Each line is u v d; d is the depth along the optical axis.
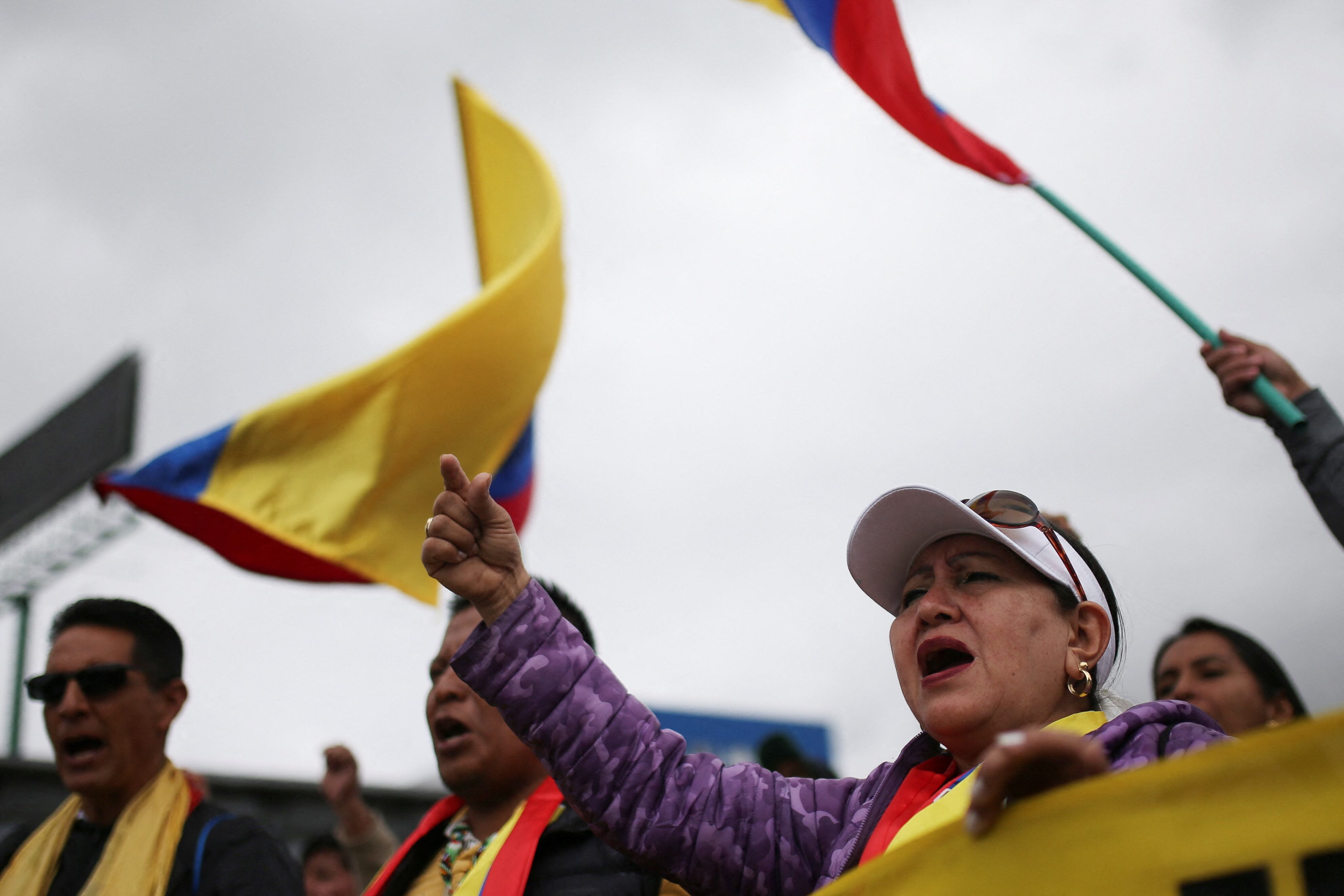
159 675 3.44
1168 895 1.41
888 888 1.66
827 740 10.23
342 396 4.68
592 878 2.78
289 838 8.18
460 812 3.36
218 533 4.62
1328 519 3.05
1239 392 3.27
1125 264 3.77
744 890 2.37
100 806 3.34
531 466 5.61
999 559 2.32
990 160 4.11
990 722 2.18
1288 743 1.38
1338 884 1.33
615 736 2.37
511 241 5.77
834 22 4.34
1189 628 3.77
